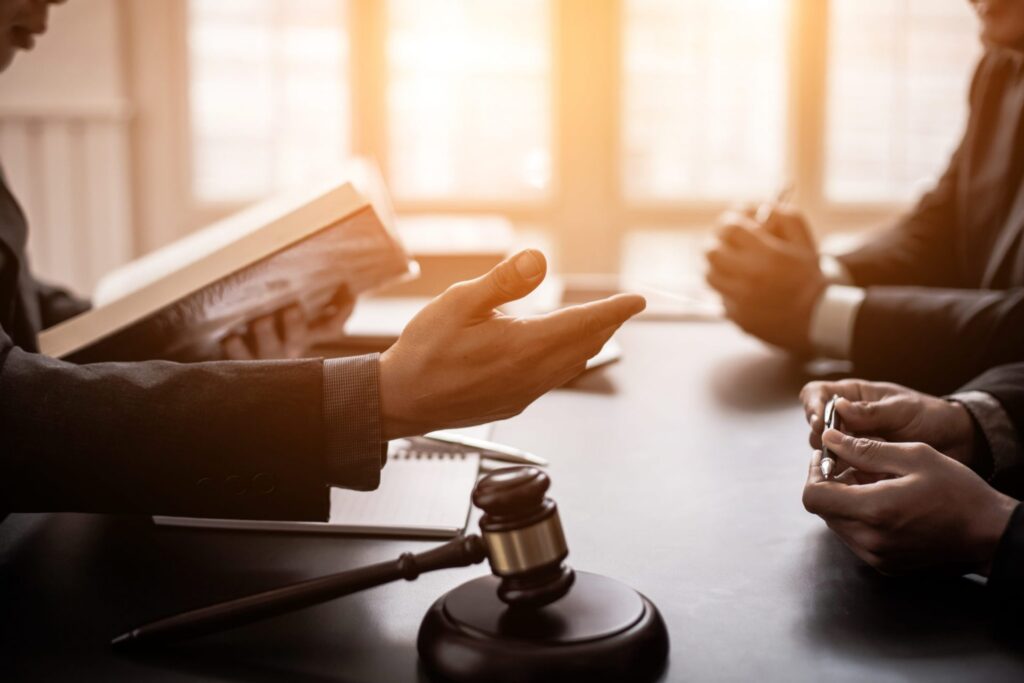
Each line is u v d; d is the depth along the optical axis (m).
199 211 3.90
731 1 3.88
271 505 0.61
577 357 0.59
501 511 0.47
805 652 0.49
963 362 1.09
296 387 0.60
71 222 3.86
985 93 1.38
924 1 3.90
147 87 3.80
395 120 3.90
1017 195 1.30
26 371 0.62
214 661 0.49
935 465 0.59
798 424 0.96
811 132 3.93
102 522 0.71
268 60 3.87
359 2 3.80
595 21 3.83
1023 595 0.53
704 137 3.96
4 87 3.72
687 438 0.91
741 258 1.28
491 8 3.84
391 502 0.71
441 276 1.63
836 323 1.23
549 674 0.44
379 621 0.54
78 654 0.50
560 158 3.91
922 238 1.50
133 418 0.60
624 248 3.98
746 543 0.64
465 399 0.60
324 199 0.85
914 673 0.47
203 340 0.90
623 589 0.51
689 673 0.47
